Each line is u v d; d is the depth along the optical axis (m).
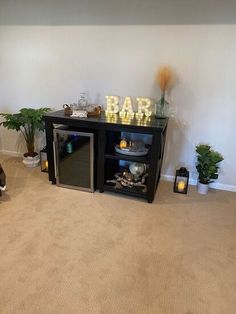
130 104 2.44
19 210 2.09
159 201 2.34
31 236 1.77
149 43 2.39
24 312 1.22
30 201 2.24
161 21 2.29
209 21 2.18
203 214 2.15
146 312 1.25
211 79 2.34
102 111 2.63
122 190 2.36
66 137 2.36
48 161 2.47
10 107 3.14
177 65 2.39
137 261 1.59
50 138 2.38
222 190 2.62
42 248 1.66
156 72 2.46
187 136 2.59
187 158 2.67
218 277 1.49
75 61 2.67
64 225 1.91
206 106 2.44
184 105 2.50
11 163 3.10
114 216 2.06
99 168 2.35
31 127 2.86
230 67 2.26
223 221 2.06
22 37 2.76
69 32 2.58
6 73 2.98
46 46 2.71
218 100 2.38
